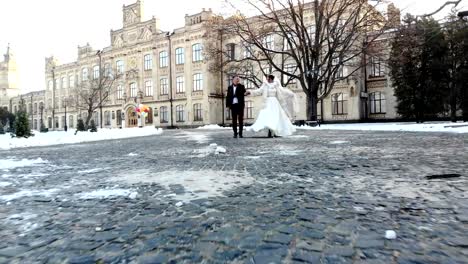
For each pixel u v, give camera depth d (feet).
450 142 26.96
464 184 10.85
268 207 8.61
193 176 13.46
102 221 7.73
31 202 9.81
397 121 113.91
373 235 6.39
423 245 5.84
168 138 47.60
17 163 19.83
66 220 7.88
